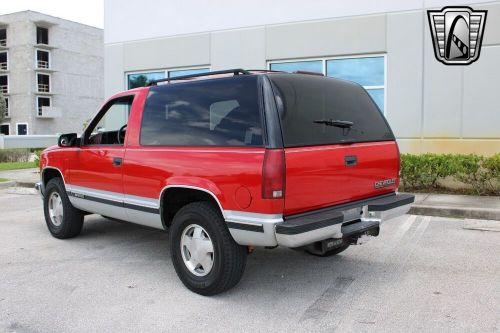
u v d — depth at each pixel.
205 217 4.58
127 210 5.53
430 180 9.91
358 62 11.42
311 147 4.40
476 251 6.16
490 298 4.60
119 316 4.30
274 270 5.48
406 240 6.72
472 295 4.68
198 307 4.48
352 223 4.81
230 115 4.52
